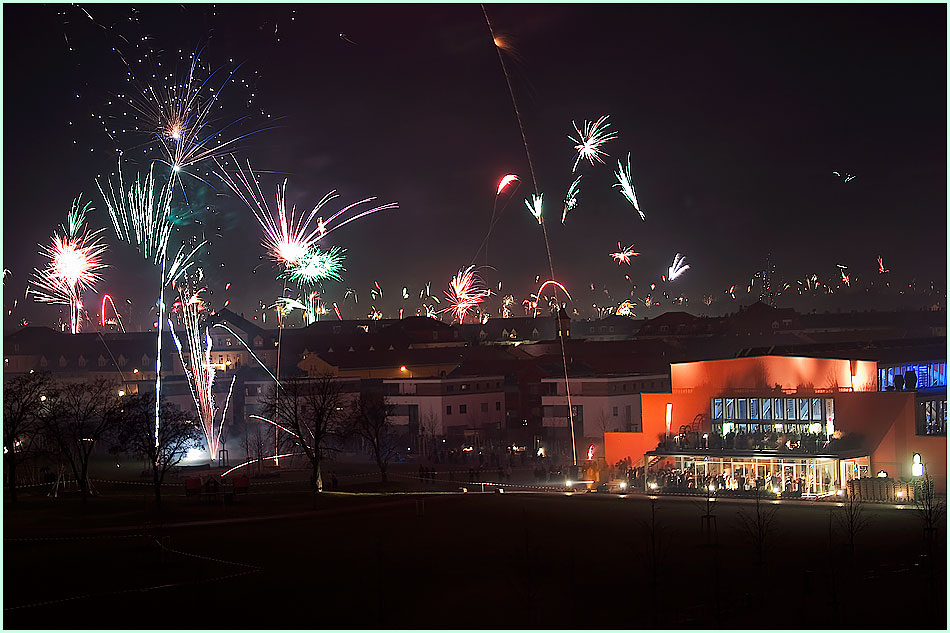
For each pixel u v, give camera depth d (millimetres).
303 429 163000
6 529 93438
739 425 116438
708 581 70750
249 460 159250
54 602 68688
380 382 177875
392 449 143875
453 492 116000
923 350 131250
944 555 75312
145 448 119000
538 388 172500
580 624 61812
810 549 79000
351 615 65312
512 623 62719
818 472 104812
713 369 118562
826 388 113000
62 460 126250
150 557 82062
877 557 75562
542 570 75875
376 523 96938
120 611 66500
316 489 120062
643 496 107062
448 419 168375
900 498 97625
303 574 76312
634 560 77938
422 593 70438
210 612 66188
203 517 100750
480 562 79250
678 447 113688
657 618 62188
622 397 161500
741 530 86938
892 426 107875
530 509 102188
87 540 88688
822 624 59406
